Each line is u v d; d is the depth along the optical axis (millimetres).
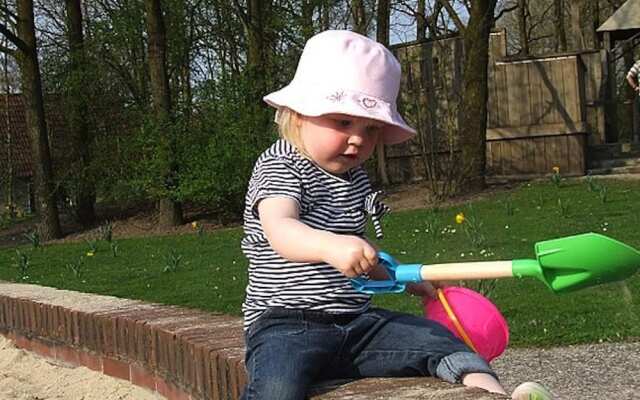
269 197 2699
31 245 16797
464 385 2596
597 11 30656
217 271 9883
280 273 2773
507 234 10531
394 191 17547
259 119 16906
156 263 11320
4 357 6035
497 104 17938
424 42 18656
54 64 19797
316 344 2699
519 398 2365
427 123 18672
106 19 21438
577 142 17406
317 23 20938
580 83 17438
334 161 2783
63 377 5348
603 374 4824
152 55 17469
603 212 11719
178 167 17047
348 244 2430
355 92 2742
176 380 4242
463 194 15930
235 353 3648
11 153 26906
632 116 24031
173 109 17578
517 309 6387
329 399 2580
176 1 21266
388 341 2781
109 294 8625
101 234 17406
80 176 18891
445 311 2990
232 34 22156
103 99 19766
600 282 2334
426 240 10719
